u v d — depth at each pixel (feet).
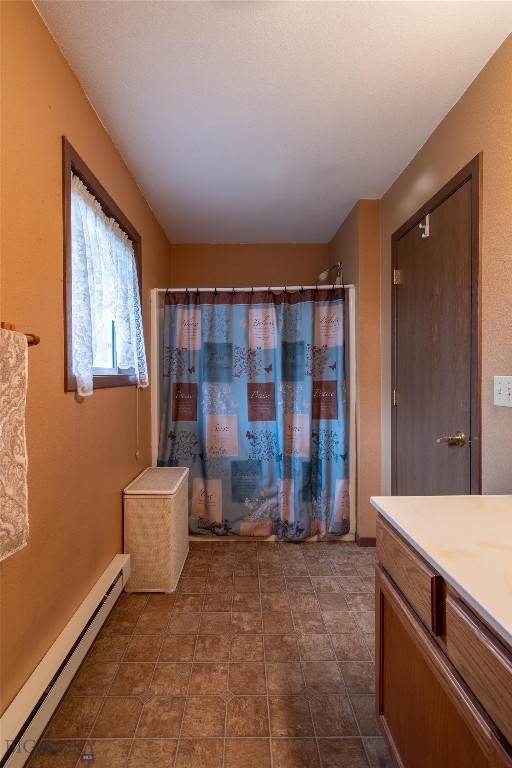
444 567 2.43
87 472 5.12
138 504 6.42
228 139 6.13
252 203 8.47
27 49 3.71
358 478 8.36
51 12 3.92
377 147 6.36
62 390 4.42
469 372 4.96
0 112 3.32
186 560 7.61
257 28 4.11
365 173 7.18
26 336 3.26
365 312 8.17
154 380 8.51
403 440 6.99
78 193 4.89
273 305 8.43
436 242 5.79
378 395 8.20
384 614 3.59
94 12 3.92
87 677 4.60
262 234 10.37
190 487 8.48
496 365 4.47
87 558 5.11
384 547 3.53
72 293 4.67
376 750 3.74
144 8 3.88
